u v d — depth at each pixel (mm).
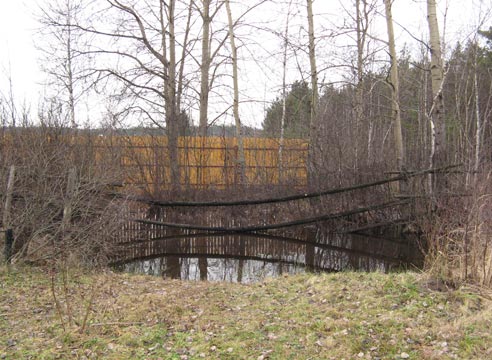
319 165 12086
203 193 12922
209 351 4227
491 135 11172
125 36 14008
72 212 8164
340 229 11539
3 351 4148
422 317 4676
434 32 9945
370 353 4043
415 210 9914
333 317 4930
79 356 4078
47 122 10016
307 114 15156
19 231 7562
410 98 19750
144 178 12719
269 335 4551
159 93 14352
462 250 5840
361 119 13438
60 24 13805
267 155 14062
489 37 18984
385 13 12016
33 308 5316
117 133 12828
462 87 16984
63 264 6312
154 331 4652
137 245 11023
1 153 8523
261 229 11586
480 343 4074
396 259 9359
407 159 12531
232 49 13867
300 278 6801
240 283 7273
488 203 5770
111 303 5543
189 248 10961
